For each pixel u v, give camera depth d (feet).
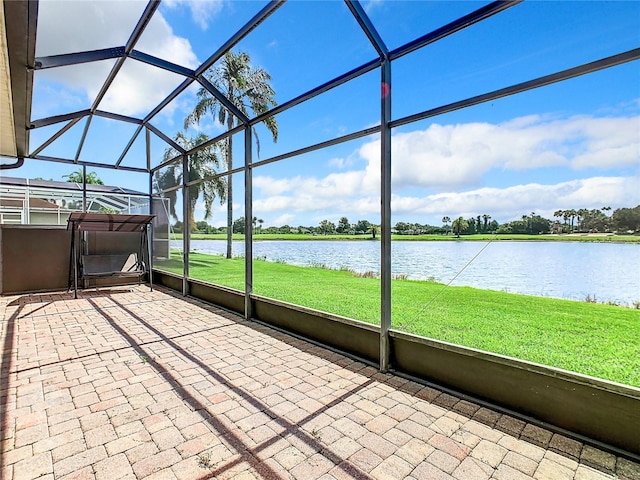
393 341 10.14
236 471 5.88
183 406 8.06
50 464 6.06
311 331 12.93
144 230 24.40
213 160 29.04
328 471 5.88
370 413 7.74
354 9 8.98
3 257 21.99
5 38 9.19
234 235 27.84
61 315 16.72
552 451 6.40
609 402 6.50
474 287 11.35
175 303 19.52
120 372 9.99
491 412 7.77
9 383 9.28
